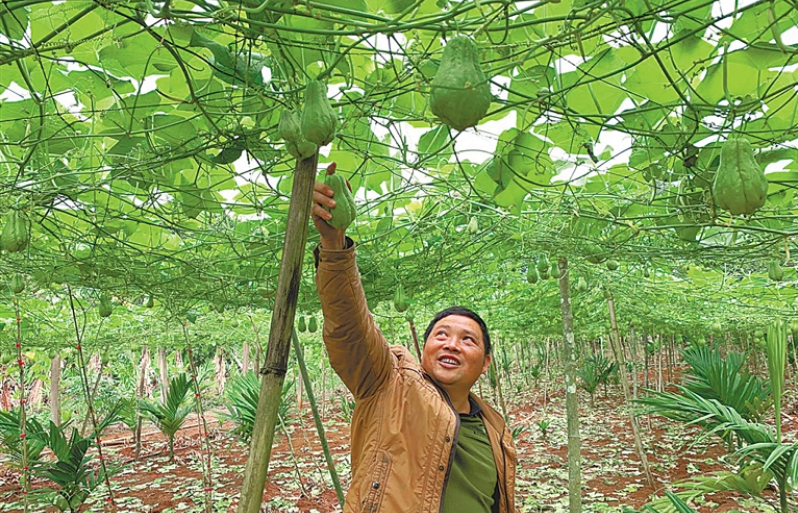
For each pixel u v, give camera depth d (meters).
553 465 9.01
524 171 3.02
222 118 2.62
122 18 2.15
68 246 4.57
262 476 1.23
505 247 5.20
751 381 5.75
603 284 7.24
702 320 10.69
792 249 3.98
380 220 4.48
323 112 1.42
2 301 6.38
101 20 2.22
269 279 4.91
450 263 5.20
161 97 2.71
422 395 2.24
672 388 15.75
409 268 5.23
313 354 16.33
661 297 8.16
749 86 2.29
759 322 10.72
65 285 6.48
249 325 11.70
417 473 2.12
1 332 8.41
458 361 2.38
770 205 3.44
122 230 4.55
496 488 2.46
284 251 1.36
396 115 2.69
